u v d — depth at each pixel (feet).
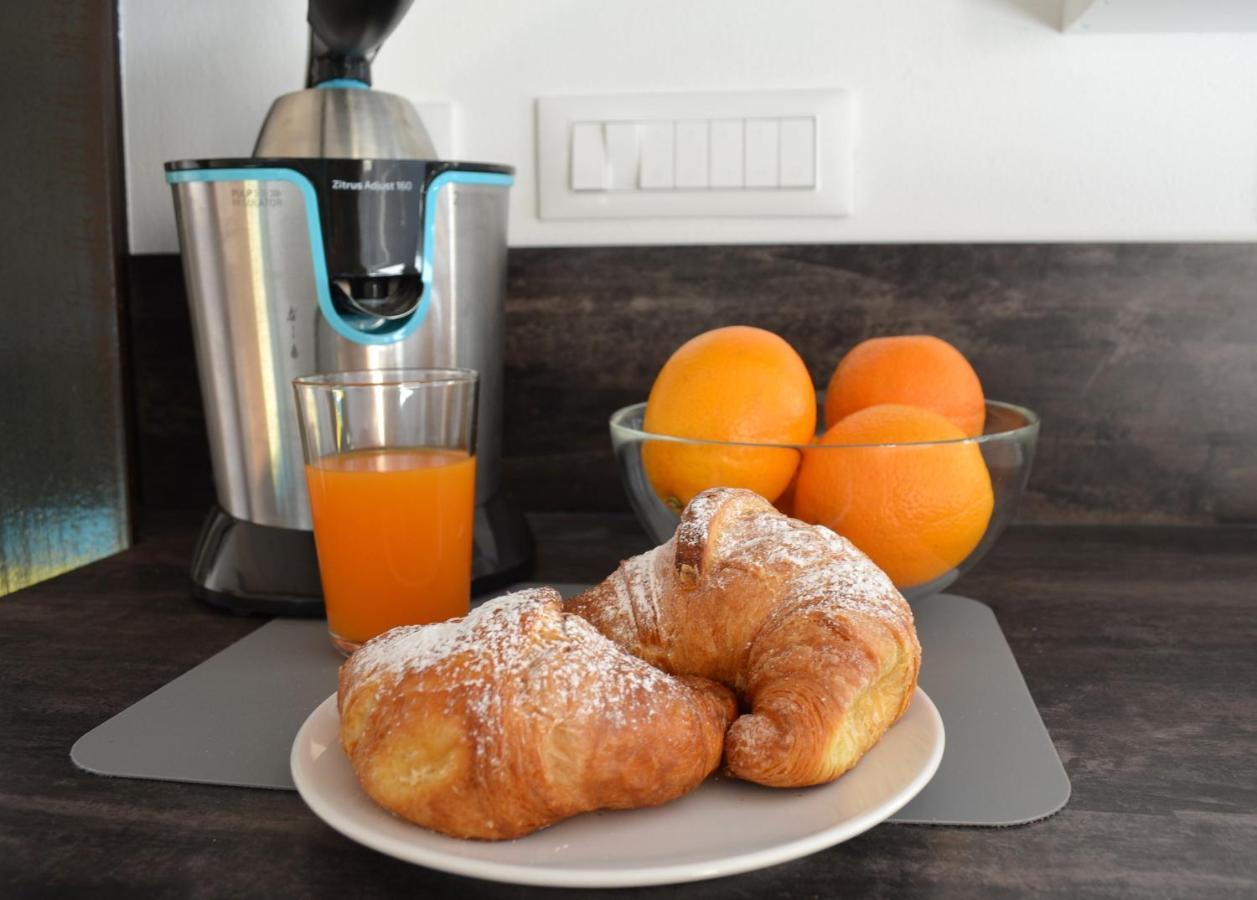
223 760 1.77
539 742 1.40
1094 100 2.87
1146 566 2.70
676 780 1.47
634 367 3.09
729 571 1.77
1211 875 1.43
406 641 1.60
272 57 3.11
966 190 2.94
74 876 1.46
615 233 3.05
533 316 3.10
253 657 2.19
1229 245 2.85
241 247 2.33
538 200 3.07
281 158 2.29
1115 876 1.43
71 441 3.02
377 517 2.13
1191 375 2.93
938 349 2.38
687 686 1.59
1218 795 1.64
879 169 2.96
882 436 2.11
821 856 1.49
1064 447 3.00
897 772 1.55
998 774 1.69
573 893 1.41
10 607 2.50
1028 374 2.97
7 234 3.00
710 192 2.99
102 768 1.74
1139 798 1.63
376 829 1.42
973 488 2.10
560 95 3.03
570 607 1.90
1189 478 2.98
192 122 3.14
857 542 2.11
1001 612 2.41
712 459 2.13
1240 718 1.90
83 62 2.99
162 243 3.17
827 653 1.56
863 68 2.93
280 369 2.39
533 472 3.17
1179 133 2.86
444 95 3.07
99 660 2.20
